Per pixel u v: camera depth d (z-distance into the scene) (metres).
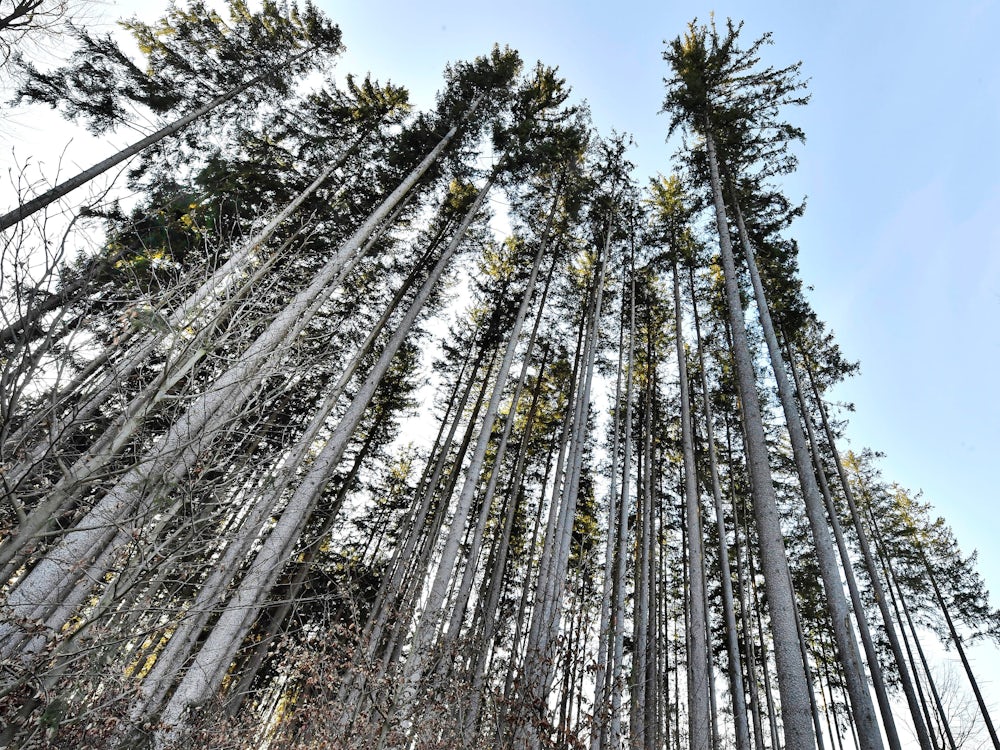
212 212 9.41
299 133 13.55
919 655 15.60
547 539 11.70
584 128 16.41
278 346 4.76
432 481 13.23
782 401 9.03
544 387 18.36
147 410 3.31
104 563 3.36
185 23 12.05
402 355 15.84
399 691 4.55
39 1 7.46
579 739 4.74
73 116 10.20
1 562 2.67
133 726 3.81
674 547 18.73
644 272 17.06
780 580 6.13
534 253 16.86
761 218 13.45
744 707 11.28
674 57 14.01
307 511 7.46
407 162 14.12
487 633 10.41
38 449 3.09
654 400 18.22
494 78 15.11
